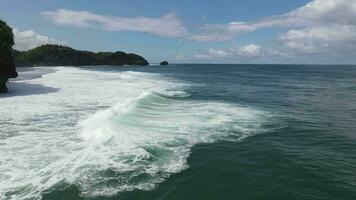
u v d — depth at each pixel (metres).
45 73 51.84
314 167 9.63
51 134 11.84
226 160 9.95
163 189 7.68
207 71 91.88
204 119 15.56
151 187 7.72
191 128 13.58
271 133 13.66
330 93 31.61
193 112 17.47
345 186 8.25
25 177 7.91
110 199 7.03
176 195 7.45
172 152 10.34
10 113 15.66
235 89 33.97
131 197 7.18
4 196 6.96
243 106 20.88
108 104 19.06
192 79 50.38
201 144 11.45
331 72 94.56
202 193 7.64
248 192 7.78
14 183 7.58
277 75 71.50
